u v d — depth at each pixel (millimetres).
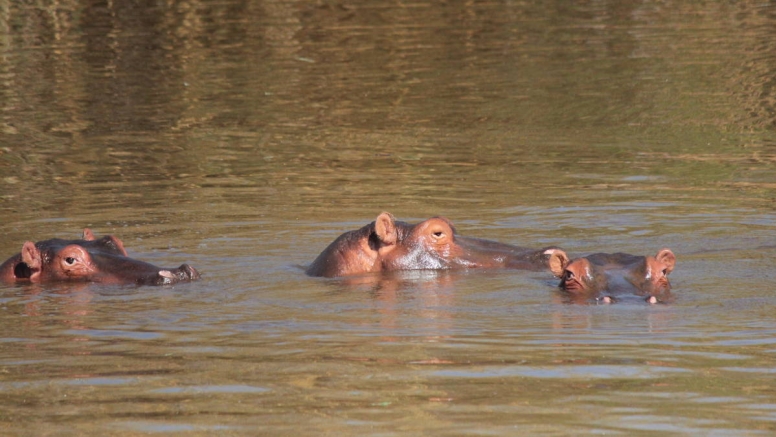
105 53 111938
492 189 64312
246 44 116188
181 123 86000
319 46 115438
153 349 34438
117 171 70625
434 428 26734
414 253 46219
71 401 29438
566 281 41406
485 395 29109
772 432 26109
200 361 32938
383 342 34688
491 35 119688
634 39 116562
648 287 40938
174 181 67562
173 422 27578
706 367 31203
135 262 45812
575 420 27125
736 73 100562
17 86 98750
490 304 39719
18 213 59219
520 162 72312
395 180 67250
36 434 27031
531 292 41469
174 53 112125
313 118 87625
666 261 41594
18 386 30875
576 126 84125
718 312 37562
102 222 56781
